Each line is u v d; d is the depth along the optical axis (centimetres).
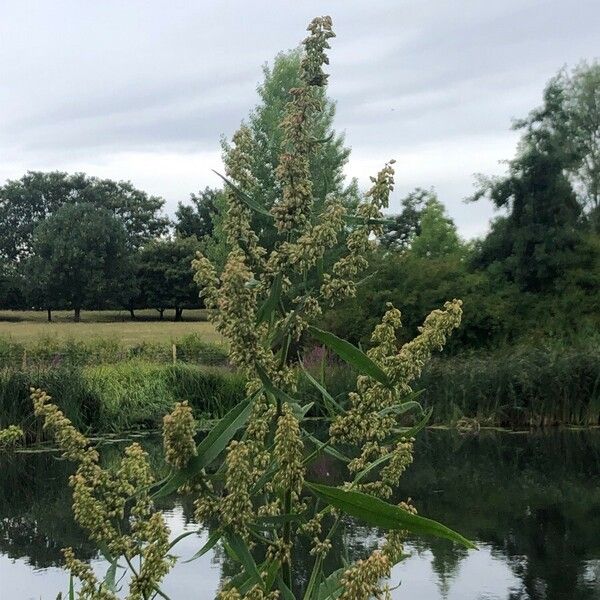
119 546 252
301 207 250
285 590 252
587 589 733
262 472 251
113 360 2520
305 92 254
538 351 2056
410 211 4659
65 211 7594
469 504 1099
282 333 242
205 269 244
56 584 748
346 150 2917
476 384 1920
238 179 256
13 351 2488
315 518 276
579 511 1054
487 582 761
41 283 7469
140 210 9169
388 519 226
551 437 1741
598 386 1930
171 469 246
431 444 1642
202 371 2034
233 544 230
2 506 1109
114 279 7525
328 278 250
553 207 2898
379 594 253
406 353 260
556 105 3027
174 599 649
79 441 256
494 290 2877
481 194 3031
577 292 2708
